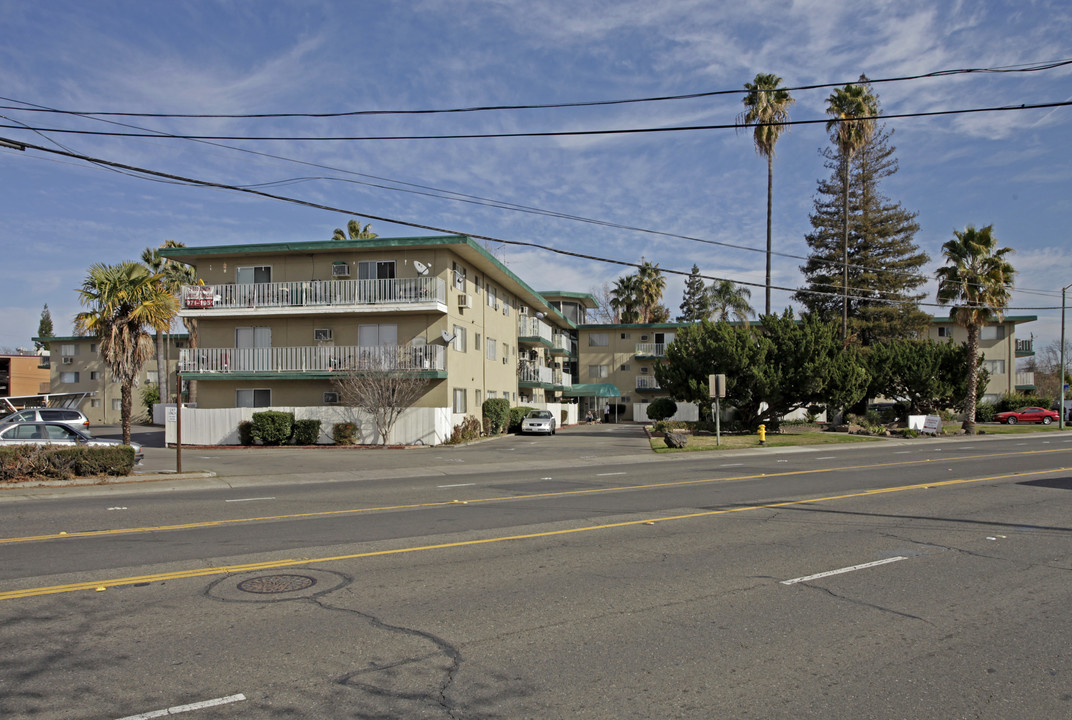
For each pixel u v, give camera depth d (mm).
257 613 6184
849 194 57375
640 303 69938
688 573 7594
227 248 32156
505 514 11547
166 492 15445
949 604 6523
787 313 37281
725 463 21969
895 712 4320
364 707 4352
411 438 30188
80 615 6117
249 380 32562
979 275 38750
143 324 25859
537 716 4242
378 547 8891
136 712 4262
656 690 4617
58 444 17984
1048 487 14766
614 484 16062
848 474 17781
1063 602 6609
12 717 4176
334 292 31359
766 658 5184
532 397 49469
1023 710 4359
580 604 6477
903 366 45438
